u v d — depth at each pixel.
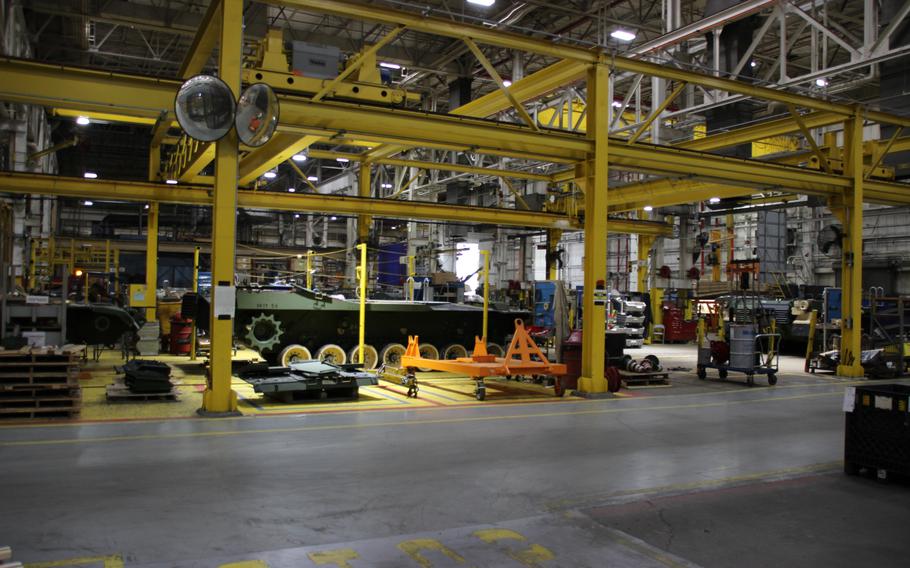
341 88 11.39
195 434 8.63
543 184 34.22
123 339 18.33
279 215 47.12
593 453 8.27
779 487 6.93
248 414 10.30
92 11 22.47
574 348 14.38
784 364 22.50
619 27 20.50
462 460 7.68
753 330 16.20
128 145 44.78
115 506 5.62
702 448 8.77
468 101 28.06
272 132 10.03
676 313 32.25
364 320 16.11
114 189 18.59
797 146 30.14
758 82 15.80
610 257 48.00
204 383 13.71
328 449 8.01
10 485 6.16
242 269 33.38
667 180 24.00
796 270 40.59
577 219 26.17
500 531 5.32
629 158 14.45
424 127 11.96
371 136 11.98
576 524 5.56
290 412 10.65
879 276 33.81
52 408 9.43
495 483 6.75
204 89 9.41
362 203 22.27
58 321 13.37
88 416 9.69
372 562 4.59
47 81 9.73
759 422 10.88
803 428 10.42
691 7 24.84
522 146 13.23
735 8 15.53
